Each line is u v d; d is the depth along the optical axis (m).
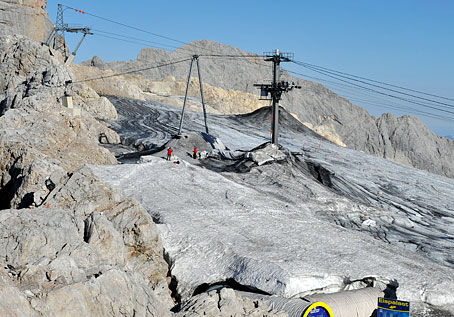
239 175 48.25
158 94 149.25
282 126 93.06
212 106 155.12
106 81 116.44
